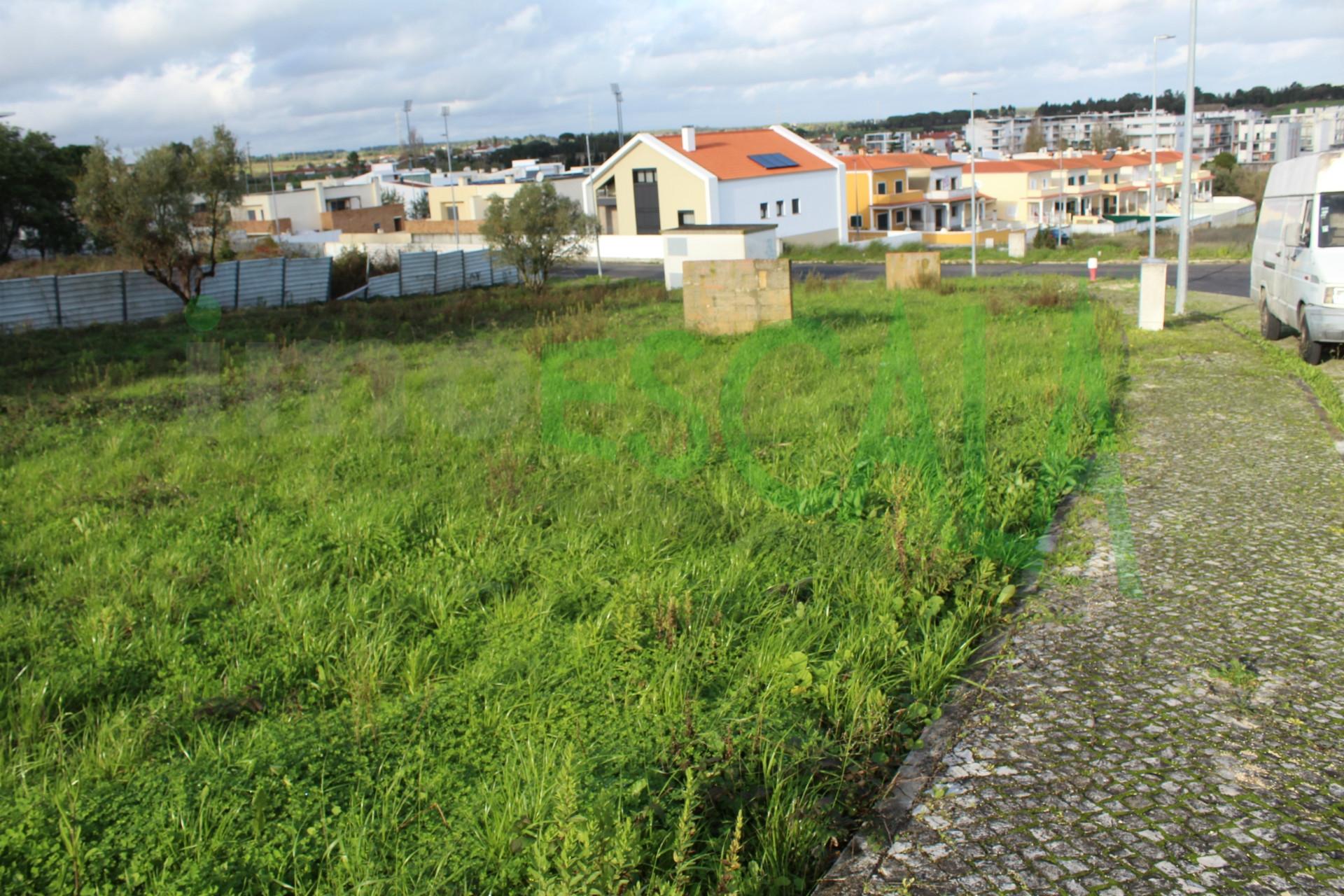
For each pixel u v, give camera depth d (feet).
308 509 25.07
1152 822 11.55
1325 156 39.65
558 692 14.61
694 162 160.66
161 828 11.52
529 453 29.63
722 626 16.76
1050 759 12.98
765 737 13.14
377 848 11.20
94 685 15.60
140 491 26.76
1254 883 10.44
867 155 228.84
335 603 18.57
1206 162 326.24
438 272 111.24
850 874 10.97
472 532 22.21
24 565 21.61
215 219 83.25
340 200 223.30
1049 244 149.28
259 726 14.08
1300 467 25.13
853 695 14.23
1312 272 38.65
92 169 78.64
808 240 171.94
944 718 14.20
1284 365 39.81
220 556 21.83
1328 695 14.16
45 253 156.56
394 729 13.78
